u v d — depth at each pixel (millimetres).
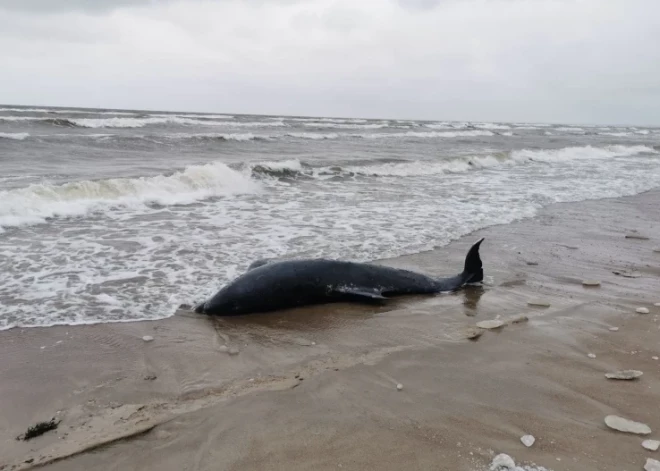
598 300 6633
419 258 8336
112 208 11227
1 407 3904
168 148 23094
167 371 4566
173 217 10672
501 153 25469
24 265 7223
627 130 91250
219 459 3336
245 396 4145
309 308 6363
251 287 6121
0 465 3217
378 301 6590
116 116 42625
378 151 26641
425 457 3377
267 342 5289
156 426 3682
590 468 3244
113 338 5191
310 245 8773
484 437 3613
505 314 6184
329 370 4633
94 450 3396
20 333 5211
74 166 16500
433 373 4621
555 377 4559
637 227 11203
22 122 28734
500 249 9047
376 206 12562
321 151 25266
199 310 6008
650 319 5996
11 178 13297
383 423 3791
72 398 4074
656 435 3623
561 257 8641
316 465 3283
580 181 18672
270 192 14383
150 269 7293
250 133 34000
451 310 6344
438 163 21312
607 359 4941
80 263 7422
